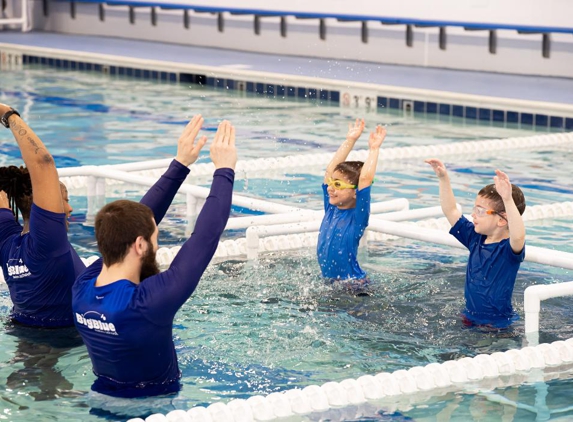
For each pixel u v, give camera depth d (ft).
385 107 38.50
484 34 45.47
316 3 52.54
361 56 50.98
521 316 13.88
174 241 18.33
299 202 22.06
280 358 12.09
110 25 64.28
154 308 10.24
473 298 13.88
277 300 14.58
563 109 33.06
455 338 12.92
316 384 11.27
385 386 10.95
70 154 27.99
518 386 11.14
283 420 10.14
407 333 13.11
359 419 10.17
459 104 36.09
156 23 61.21
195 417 9.91
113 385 10.98
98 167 22.07
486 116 35.40
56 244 12.77
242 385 11.17
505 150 29.27
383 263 16.94
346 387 10.80
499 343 12.76
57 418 10.16
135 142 30.12
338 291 15.05
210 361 11.93
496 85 39.63
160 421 9.76
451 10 46.62
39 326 13.28
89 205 21.45
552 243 18.13
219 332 13.05
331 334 13.03
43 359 12.01
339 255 15.75
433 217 20.36
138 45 57.93
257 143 30.30
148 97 41.04
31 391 10.93
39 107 37.70
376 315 13.89
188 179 25.18
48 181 12.32
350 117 36.11
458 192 22.86
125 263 10.52
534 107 33.88
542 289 12.92
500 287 13.66
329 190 15.98
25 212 13.35
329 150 29.14
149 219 10.52
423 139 31.35
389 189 23.30
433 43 47.65
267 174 25.61
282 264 16.76
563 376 11.48
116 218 10.39
